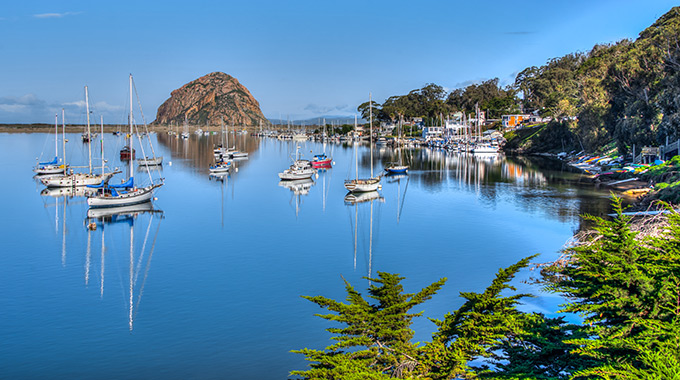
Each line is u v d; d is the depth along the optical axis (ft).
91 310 135.95
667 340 60.18
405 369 75.82
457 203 277.85
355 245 196.13
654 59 388.98
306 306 136.26
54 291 150.30
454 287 147.33
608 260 69.92
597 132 478.59
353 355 76.59
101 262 178.29
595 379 63.21
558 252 179.73
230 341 117.39
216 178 402.52
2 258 183.42
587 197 283.79
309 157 606.55
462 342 76.74
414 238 204.64
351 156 609.83
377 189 326.24
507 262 170.50
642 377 55.77
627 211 236.02
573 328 78.07
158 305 138.62
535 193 302.66
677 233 75.10
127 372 105.19
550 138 613.11
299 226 230.48
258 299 141.38
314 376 72.95
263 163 536.83
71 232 221.87
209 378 102.78
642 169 331.57
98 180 349.20
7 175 407.23
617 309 68.33
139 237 211.82
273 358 109.81
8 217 252.83
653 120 369.50
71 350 114.32
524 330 77.61
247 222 239.30
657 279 66.69
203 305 137.90
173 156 611.06
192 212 263.49
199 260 179.01
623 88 431.43
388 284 86.17
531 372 72.33
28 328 125.18
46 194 320.29
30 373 105.09
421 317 126.11
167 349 114.21
